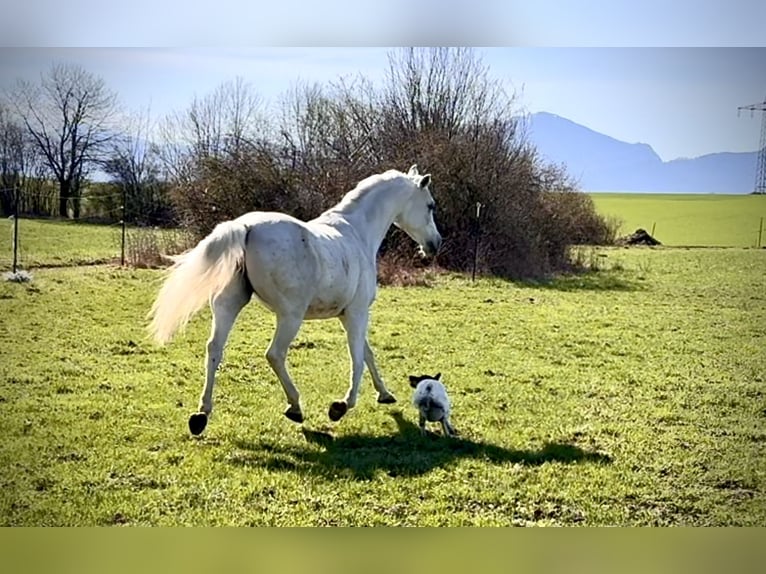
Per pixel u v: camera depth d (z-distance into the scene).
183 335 9.30
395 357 8.72
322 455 5.26
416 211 6.80
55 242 18.62
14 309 10.52
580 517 4.53
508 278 18.19
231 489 4.66
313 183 18.38
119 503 4.45
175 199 18.52
